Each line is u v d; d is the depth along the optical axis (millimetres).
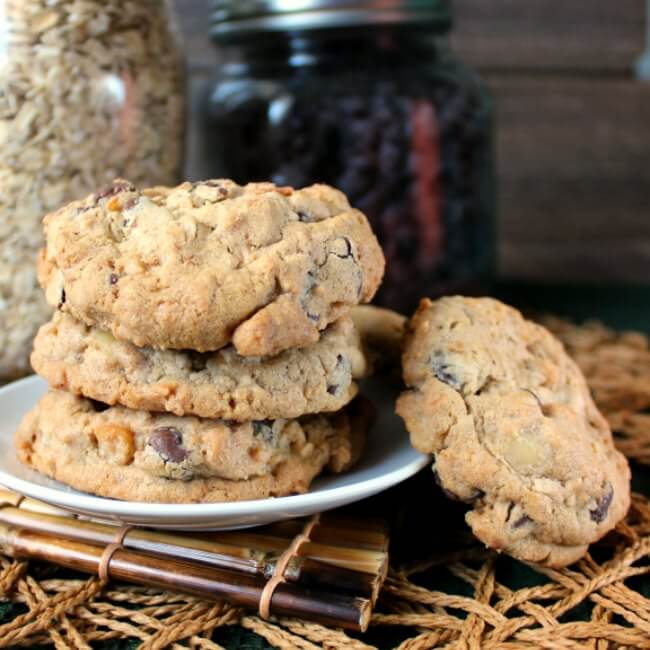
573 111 555
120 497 279
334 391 288
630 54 551
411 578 290
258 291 270
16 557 288
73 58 349
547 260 578
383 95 394
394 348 333
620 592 277
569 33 545
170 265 272
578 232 573
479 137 419
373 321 343
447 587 287
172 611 276
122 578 278
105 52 355
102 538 285
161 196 295
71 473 284
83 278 275
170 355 280
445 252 412
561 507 279
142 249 276
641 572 285
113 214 286
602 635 262
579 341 444
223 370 279
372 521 292
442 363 297
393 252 405
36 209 352
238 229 278
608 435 308
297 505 270
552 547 281
